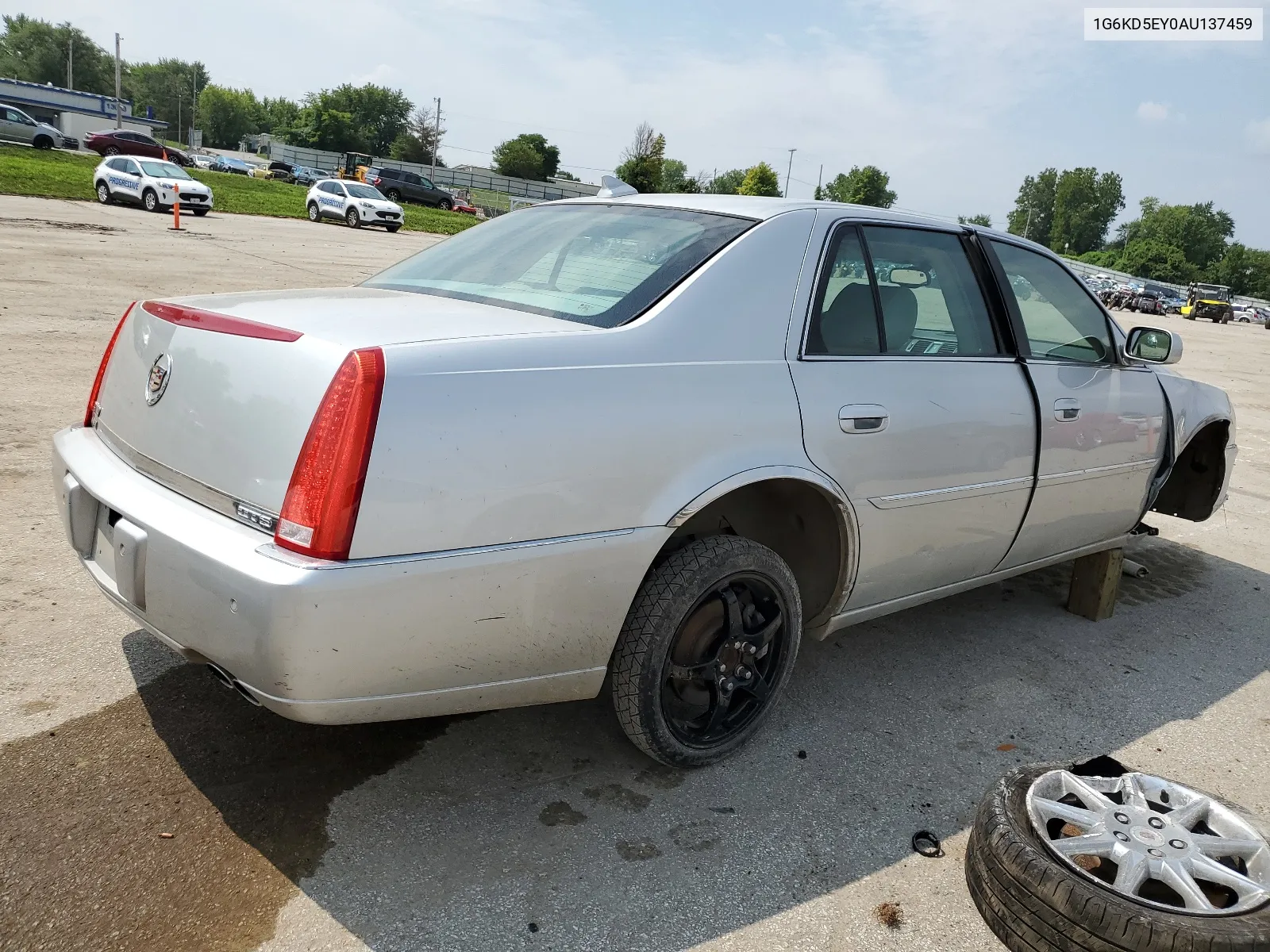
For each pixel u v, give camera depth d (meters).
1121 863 2.22
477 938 2.07
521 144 100.62
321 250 20.77
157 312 2.47
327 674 1.98
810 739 3.04
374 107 124.50
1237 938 1.98
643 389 2.35
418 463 2.01
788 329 2.71
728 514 3.09
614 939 2.10
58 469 2.64
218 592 1.98
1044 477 3.46
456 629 2.11
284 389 2.04
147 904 2.08
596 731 2.97
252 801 2.46
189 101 141.00
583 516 2.24
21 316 9.13
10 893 2.07
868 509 2.86
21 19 126.62
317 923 2.07
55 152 43.16
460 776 2.66
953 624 4.12
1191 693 3.62
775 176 74.44
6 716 2.73
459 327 2.27
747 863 2.40
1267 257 119.25
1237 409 11.74
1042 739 3.16
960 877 2.42
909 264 3.14
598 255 2.78
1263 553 5.65
